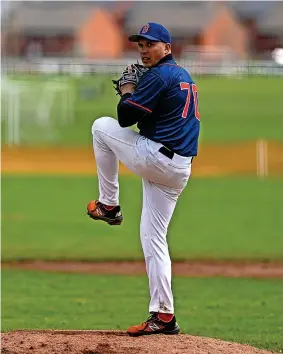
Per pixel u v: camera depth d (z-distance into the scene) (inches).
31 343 1033.5
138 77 1040.8
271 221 3147.1
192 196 3767.2
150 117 1030.4
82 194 3806.6
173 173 1034.7
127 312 1711.4
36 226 3036.4
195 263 2395.4
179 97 1023.6
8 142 5565.9
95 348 1007.6
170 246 2650.1
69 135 6003.9
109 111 7209.6
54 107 7116.1
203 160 4867.1
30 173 4498.0
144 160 1028.5
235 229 2974.9
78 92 7495.1
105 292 1959.9
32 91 7135.8
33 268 2308.1
